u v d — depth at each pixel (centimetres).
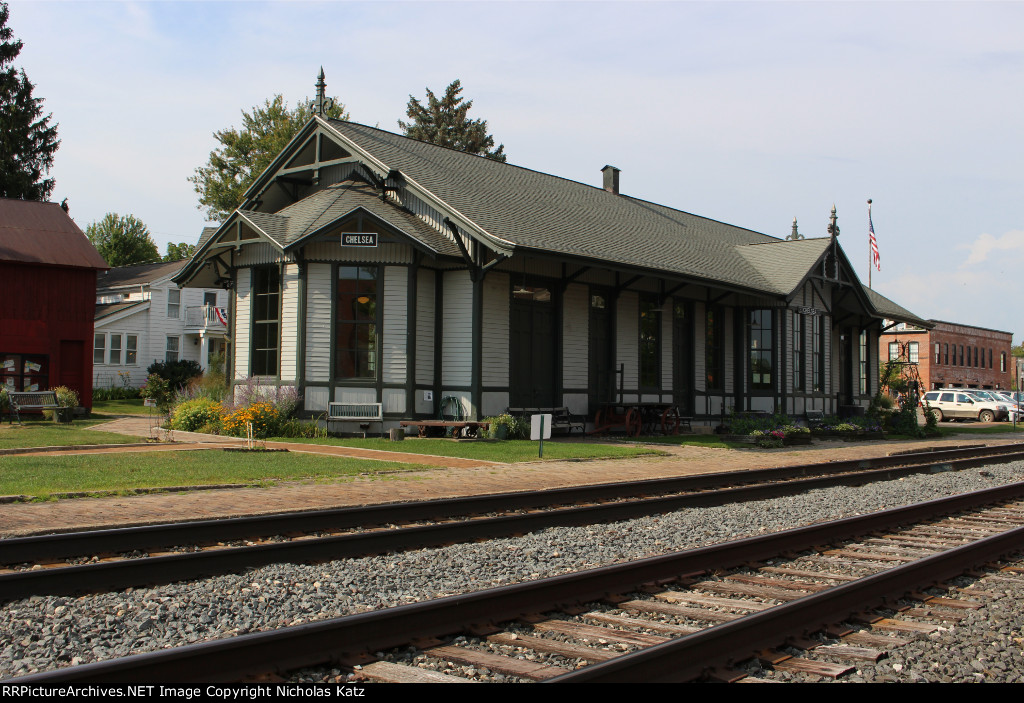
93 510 917
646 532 899
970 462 1769
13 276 2555
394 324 1925
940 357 5719
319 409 1925
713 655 478
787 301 2569
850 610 584
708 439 2233
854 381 3284
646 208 2991
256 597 613
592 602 611
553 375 2139
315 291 1928
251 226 1934
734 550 750
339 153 2206
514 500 1042
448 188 2028
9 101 4697
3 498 955
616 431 2277
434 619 527
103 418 2500
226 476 1184
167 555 695
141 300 4066
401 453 1579
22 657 486
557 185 2661
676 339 2523
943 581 693
